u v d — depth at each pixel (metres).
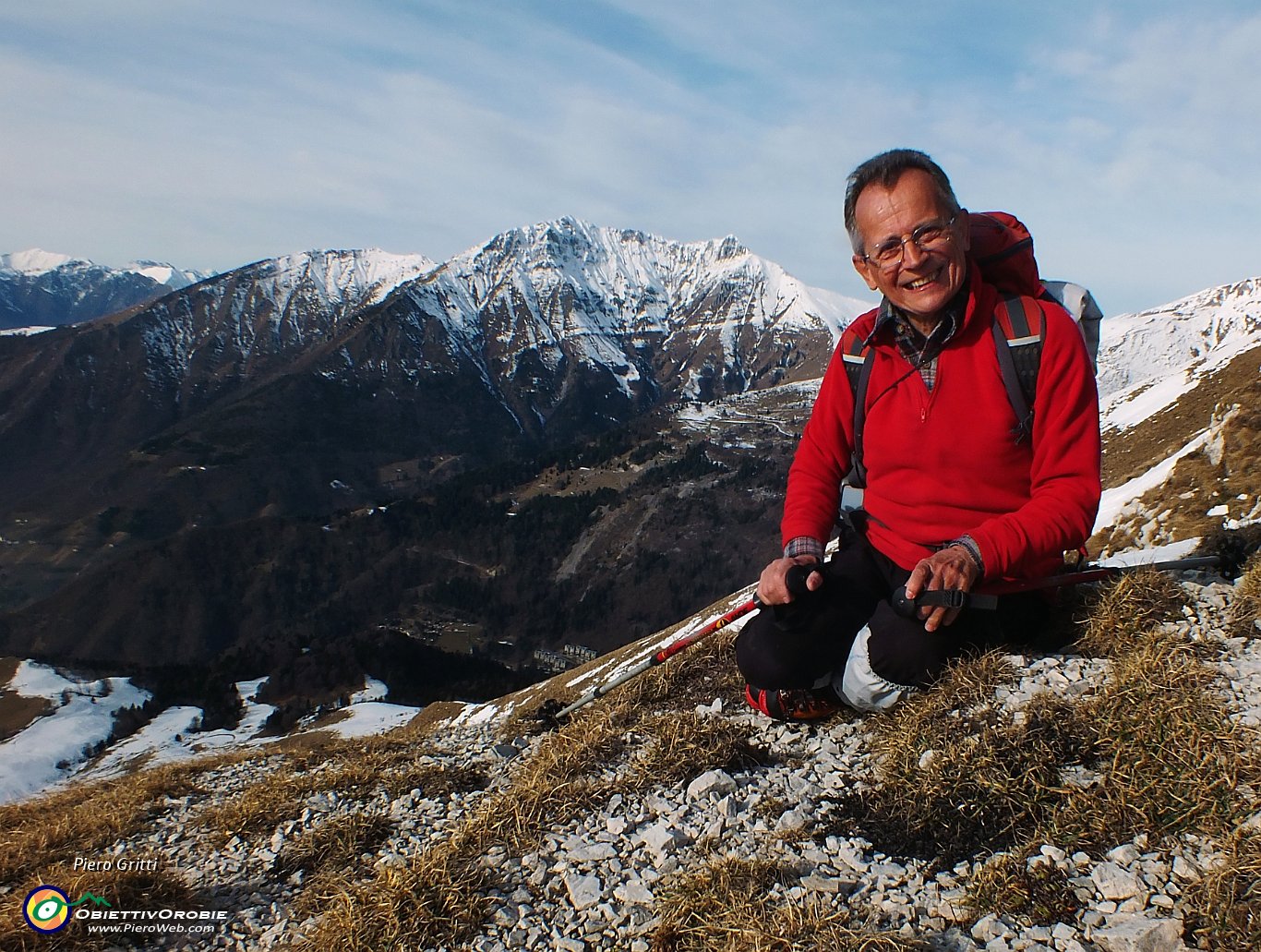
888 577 1.65
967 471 1.50
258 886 1.87
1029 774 1.36
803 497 1.72
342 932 1.48
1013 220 1.52
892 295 1.47
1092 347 1.61
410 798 2.14
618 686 2.22
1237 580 1.74
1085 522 1.42
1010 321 1.44
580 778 1.79
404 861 1.75
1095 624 1.66
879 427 1.57
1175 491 9.37
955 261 1.41
